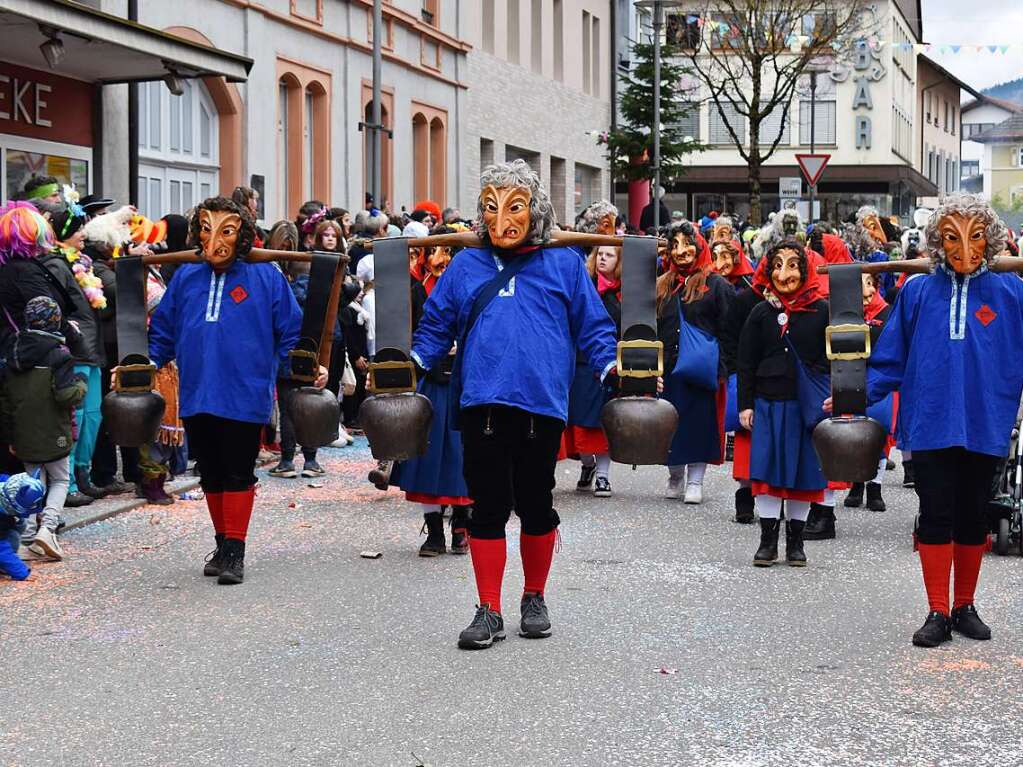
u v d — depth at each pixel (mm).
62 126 15992
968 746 5215
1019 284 6688
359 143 25062
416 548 9016
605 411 6816
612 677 6090
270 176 21359
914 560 8789
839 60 52875
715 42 51562
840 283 7066
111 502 10242
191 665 6262
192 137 19391
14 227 8734
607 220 11266
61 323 8859
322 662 6305
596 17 40844
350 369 13977
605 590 7805
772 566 8562
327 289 7848
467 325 6617
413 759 5070
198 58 14617
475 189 31766
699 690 5906
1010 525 8828
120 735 5344
